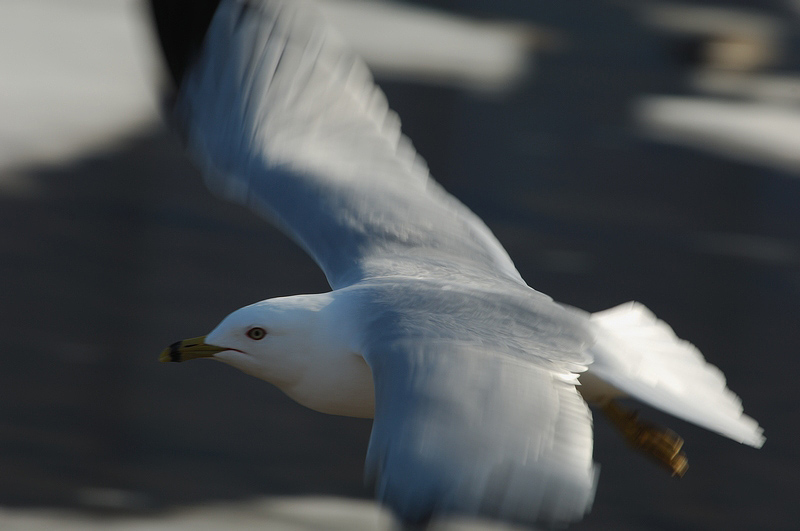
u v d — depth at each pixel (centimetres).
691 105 4450
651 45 5972
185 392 1398
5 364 1434
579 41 5781
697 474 1340
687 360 655
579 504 459
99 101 2823
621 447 1373
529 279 2122
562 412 496
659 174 3216
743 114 4338
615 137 3659
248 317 608
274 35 723
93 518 1070
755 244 2592
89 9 3584
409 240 661
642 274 2247
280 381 613
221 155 709
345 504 1156
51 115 2644
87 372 1438
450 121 3562
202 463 1219
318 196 682
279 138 710
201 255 1984
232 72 720
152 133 2727
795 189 3212
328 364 595
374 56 4319
